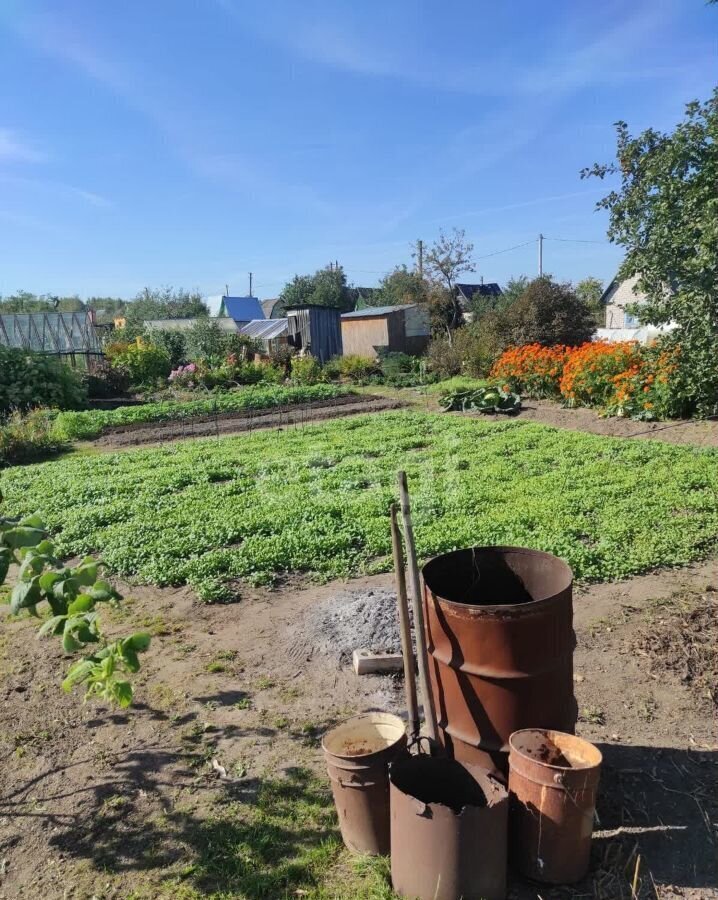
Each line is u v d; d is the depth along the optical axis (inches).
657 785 138.3
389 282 1982.0
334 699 176.6
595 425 597.6
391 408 797.2
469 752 122.8
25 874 124.0
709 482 359.3
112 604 243.1
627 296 1609.3
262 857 123.6
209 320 1496.1
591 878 114.2
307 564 271.0
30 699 183.6
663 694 171.3
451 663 120.6
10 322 1108.5
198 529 311.4
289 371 1210.0
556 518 304.0
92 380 1024.9
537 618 114.8
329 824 131.3
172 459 503.8
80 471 478.3
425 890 106.6
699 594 228.4
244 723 167.5
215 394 1006.4
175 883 119.2
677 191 465.1
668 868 116.6
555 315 976.3
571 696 127.7
